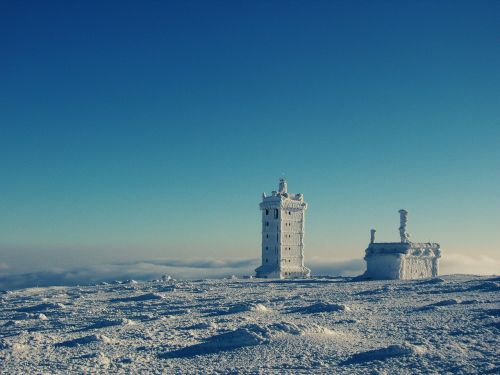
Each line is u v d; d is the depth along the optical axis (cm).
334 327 3738
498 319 3712
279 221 11988
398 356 2731
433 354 2730
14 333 4294
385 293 6488
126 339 3619
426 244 10250
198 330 3888
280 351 2970
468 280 7975
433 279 8138
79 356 3067
